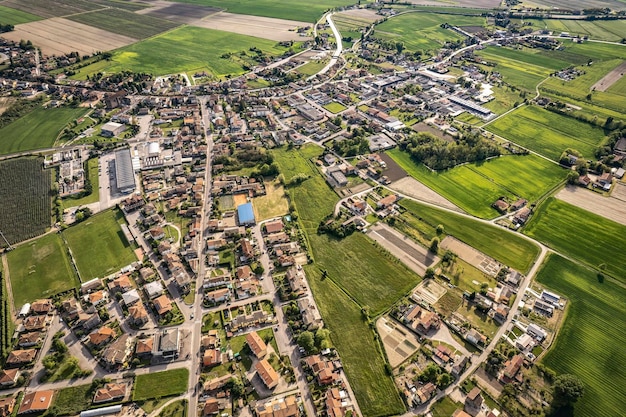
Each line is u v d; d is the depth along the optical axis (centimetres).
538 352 13425
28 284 15575
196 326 14125
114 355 12900
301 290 15375
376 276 16100
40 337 13612
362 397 12100
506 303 15012
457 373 12706
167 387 12281
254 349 13138
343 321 14325
